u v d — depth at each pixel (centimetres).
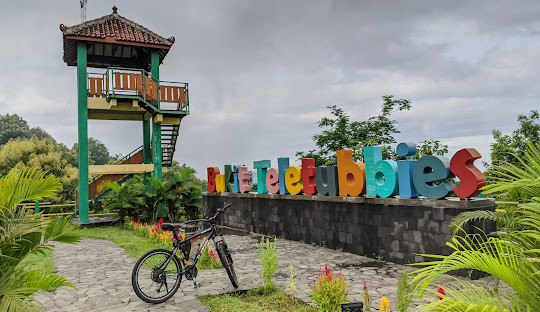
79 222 1510
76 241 393
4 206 365
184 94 1683
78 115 1514
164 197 1658
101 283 633
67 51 1630
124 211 1552
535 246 257
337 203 927
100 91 1535
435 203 694
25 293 340
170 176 1722
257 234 1234
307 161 1029
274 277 653
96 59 1736
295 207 1079
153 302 523
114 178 1888
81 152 1523
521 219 266
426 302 322
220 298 546
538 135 1464
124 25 1661
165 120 1697
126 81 1510
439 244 687
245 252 912
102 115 1739
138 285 529
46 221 367
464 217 394
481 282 568
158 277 537
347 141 1723
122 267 763
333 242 938
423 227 718
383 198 798
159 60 1792
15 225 353
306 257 838
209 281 631
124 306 513
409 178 748
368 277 652
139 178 1797
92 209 1956
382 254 802
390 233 785
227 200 1436
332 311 462
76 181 3641
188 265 566
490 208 673
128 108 1578
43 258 855
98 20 1608
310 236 1019
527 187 271
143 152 1861
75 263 810
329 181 944
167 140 1880
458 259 248
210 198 1549
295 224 1077
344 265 754
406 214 751
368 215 838
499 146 1462
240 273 690
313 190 1007
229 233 1345
